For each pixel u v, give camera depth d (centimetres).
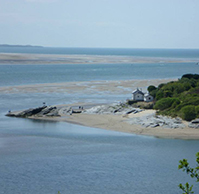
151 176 10506
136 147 13088
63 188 9644
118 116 17725
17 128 15588
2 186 9662
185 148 13025
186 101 17588
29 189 9538
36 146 13038
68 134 14725
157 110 18138
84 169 10912
